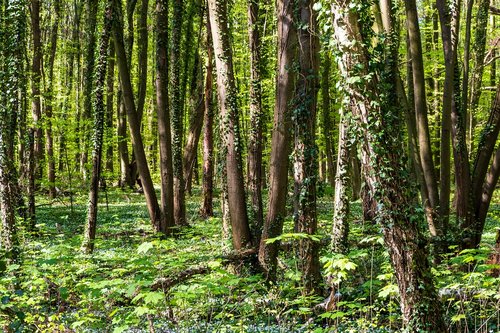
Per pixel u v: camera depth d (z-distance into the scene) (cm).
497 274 821
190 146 2392
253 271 992
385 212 596
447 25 1122
